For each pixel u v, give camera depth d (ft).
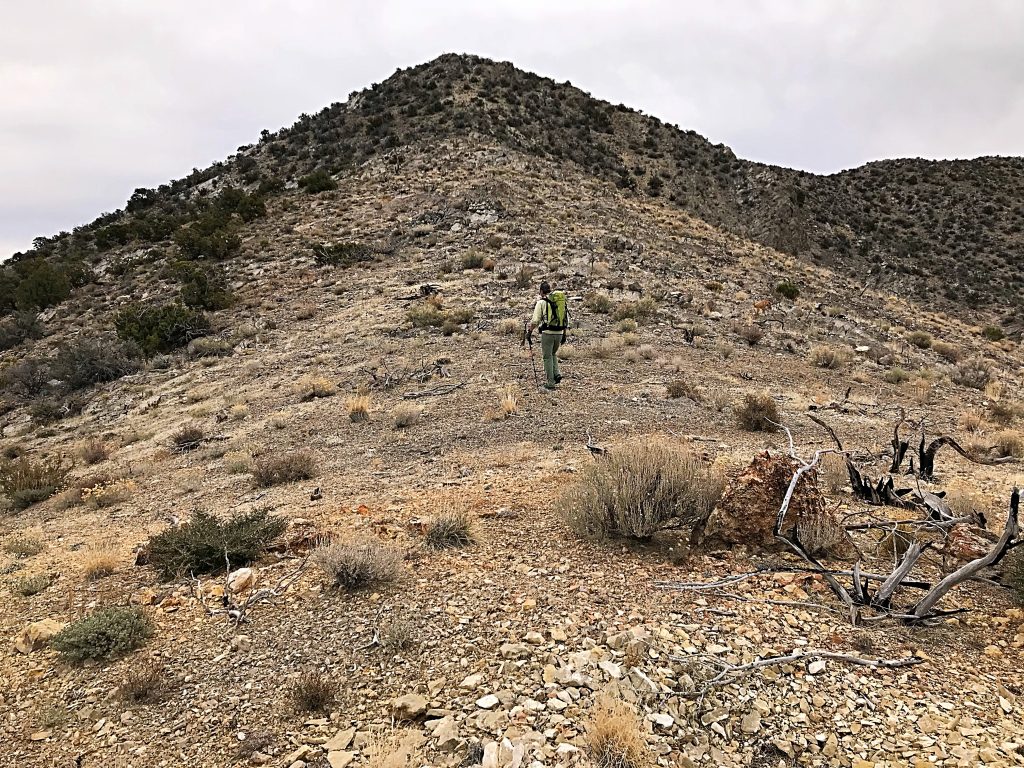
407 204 126.41
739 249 123.54
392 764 10.46
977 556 16.58
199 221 136.36
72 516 32.91
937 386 53.01
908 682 12.14
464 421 39.68
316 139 206.49
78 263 134.72
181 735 12.30
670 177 239.91
